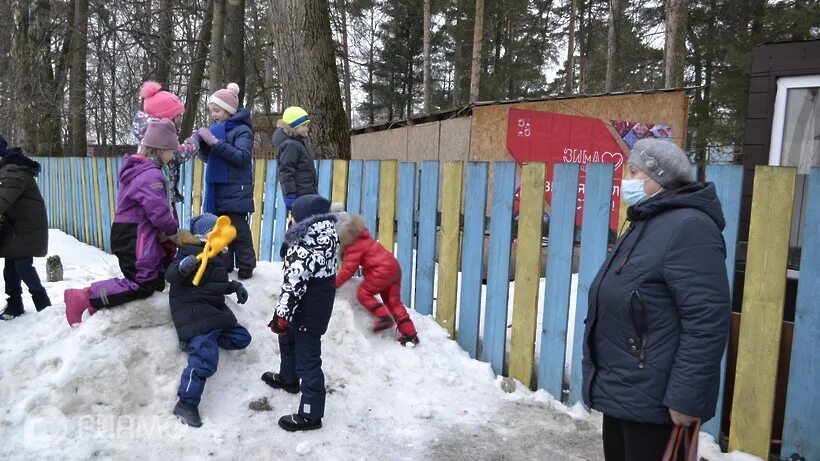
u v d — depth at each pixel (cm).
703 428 346
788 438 320
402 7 2800
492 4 2439
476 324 443
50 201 1138
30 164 445
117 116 1579
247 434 324
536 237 406
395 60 3034
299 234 318
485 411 377
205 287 342
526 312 414
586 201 384
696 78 2209
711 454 327
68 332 360
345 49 2355
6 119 1541
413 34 3012
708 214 208
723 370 338
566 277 393
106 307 354
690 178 217
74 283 611
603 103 805
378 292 431
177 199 412
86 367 326
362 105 3212
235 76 1250
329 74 782
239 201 447
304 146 484
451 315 459
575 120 803
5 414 310
